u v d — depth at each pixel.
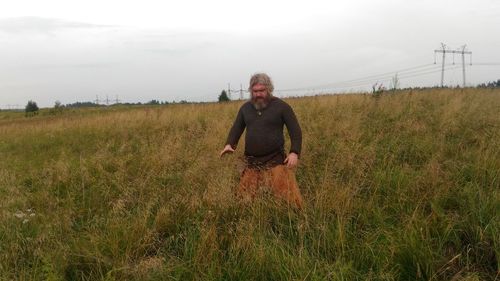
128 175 6.50
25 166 8.98
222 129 10.05
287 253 3.45
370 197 4.52
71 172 7.22
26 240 4.06
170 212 4.55
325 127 8.94
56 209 5.17
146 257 3.81
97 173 7.07
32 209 5.35
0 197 5.74
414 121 8.80
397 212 4.20
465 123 8.34
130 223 4.32
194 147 8.23
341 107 12.27
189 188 5.29
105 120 16.89
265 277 3.31
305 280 3.11
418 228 3.63
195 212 4.54
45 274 3.32
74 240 4.03
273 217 4.32
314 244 3.68
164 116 15.57
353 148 6.41
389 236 3.59
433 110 10.80
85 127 15.89
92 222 4.67
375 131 8.49
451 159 5.82
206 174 5.71
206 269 3.46
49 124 19.44
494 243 3.42
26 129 18.78
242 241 3.69
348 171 5.34
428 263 3.24
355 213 4.22
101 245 3.89
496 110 10.23
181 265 3.51
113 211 4.73
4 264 3.59
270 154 4.99
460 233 3.77
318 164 6.12
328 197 4.36
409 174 5.23
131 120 15.83
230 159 6.12
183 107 18.75
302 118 11.01
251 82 5.04
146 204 4.85
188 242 3.97
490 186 4.53
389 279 3.16
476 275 3.10
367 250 3.51
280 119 5.01
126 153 9.30
